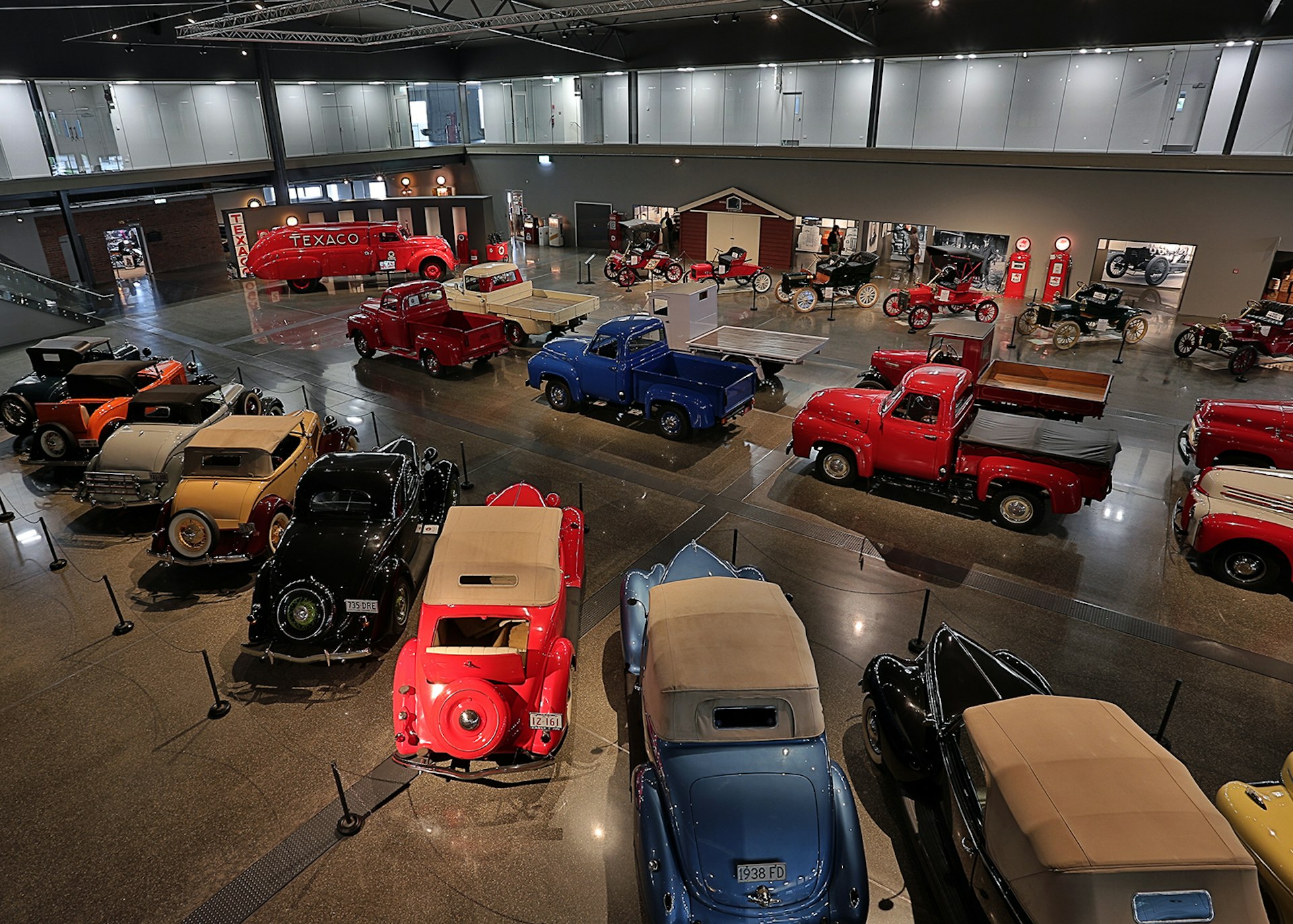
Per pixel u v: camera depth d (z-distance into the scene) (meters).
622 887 5.70
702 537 10.76
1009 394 13.30
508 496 9.59
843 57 27.06
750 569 8.15
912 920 5.47
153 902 5.60
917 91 28.05
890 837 6.12
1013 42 23.89
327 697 7.72
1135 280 26.52
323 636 7.68
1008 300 25.02
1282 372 17.69
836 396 12.02
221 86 30.44
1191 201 21.50
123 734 7.23
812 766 5.40
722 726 5.56
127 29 26.50
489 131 39.44
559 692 6.68
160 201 28.61
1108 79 24.36
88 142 27.20
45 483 12.66
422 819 6.30
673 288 17.92
